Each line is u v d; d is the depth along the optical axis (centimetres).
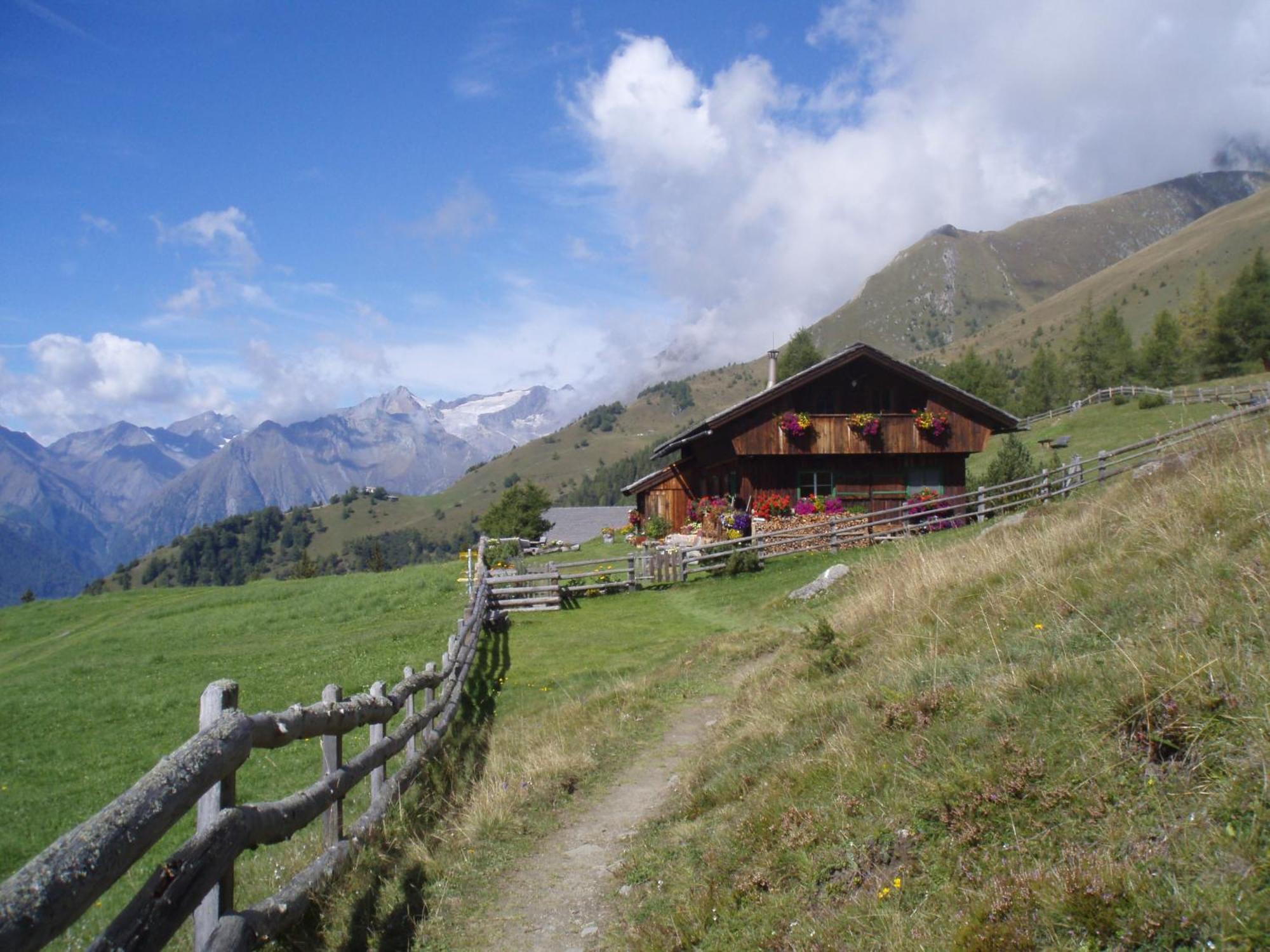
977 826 458
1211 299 9744
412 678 888
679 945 483
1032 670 586
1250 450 884
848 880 474
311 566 9225
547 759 900
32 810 1145
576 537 6900
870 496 3222
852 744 626
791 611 1755
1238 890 337
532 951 525
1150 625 593
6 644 3247
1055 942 354
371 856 627
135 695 1836
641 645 1780
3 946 224
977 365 9138
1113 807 424
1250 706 432
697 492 4200
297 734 505
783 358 7856
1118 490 1208
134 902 320
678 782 812
